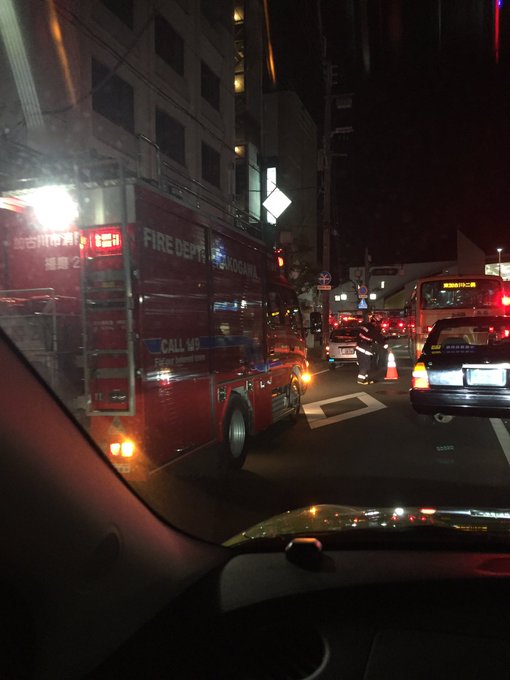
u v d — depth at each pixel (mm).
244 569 2471
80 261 5715
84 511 1828
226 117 28312
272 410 9438
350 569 2453
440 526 2984
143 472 5570
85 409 5633
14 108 14562
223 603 2180
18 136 14172
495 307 19938
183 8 23859
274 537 2822
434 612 2146
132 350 5543
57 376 5785
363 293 34719
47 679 1566
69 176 5801
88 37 17234
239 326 8117
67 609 1668
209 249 7188
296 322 11266
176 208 6375
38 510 1644
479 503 5938
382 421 10938
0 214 6516
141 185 5684
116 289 5602
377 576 2377
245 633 2055
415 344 20766
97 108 17875
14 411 1641
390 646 1993
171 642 1961
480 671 1889
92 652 1702
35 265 6488
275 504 5965
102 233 5648
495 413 8625
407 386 16406
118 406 5582
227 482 6871
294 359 10875
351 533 2867
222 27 28047
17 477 1591
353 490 6477
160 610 2037
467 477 6973
